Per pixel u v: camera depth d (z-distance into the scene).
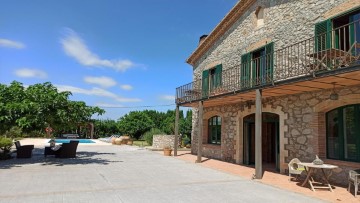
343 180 7.85
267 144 13.09
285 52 9.99
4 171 9.36
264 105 11.07
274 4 11.06
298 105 9.52
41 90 11.31
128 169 10.24
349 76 6.76
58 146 14.67
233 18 13.48
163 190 6.91
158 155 15.81
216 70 14.84
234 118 13.07
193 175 9.23
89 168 10.28
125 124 32.69
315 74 7.05
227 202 5.92
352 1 7.87
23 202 5.57
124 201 5.79
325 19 8.73
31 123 10.43
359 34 7.86
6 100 10.80
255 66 11.91
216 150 14.31
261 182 8.20
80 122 12.50
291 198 6.37
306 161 9.03
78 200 5.79
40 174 8.83
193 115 17.16
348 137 8.16
